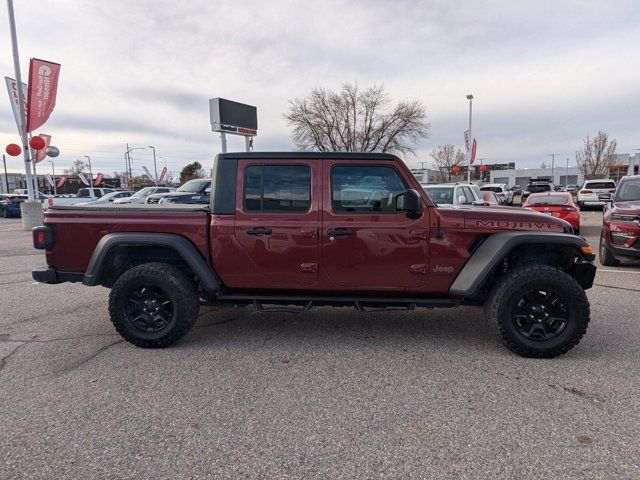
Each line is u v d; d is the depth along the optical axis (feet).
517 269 12.67
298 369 12.04
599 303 18.47
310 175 13.25
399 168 13.10
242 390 10.80
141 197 71.20
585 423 9.16
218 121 62.75
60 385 11.10
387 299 13.46
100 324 16.22
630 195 28.19
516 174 303.07
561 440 8.55
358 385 11.03
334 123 134.82
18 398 10.42
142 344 13.47
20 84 50.78
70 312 17.84
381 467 7.80
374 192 13.20
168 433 8.93
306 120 133.28
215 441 8.64
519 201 126.93
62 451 8.31
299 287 13.56
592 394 10.43
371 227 13.02
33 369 12.09
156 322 13.61
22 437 8.79
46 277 14.02
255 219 13.33
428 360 12.62
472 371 11.82
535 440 8.56
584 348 13.39
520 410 9.71
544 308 12.58
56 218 13.84
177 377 11.55
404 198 12.44
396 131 134.21
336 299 13.60
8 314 17.54
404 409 9.82
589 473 7.56
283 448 8.40
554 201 42.52
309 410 9.82
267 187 13.37
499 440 8.58
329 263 13.23
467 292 12.63
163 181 224.74
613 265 27.20
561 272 12.36
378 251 13.08
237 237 13.32
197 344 14.01
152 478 7.54
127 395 10.56
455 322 16.26
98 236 13.71
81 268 13.99
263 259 13.37
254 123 69.67
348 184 13.23
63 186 144.46
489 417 9.43
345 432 8.93
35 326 15.97
